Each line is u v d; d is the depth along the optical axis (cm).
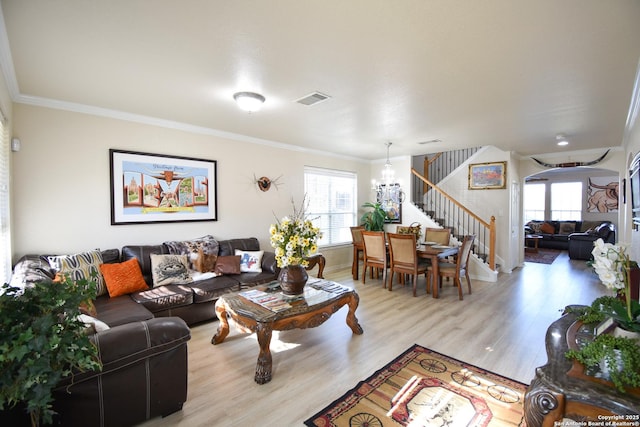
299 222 289
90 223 331
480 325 333
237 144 458
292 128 418
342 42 196
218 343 287
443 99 299
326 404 201
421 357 261
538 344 286
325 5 158
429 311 377
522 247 670
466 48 203
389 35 188
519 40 192
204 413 192
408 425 182
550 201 1028
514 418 188
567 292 463
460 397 208
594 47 200
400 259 454
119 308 259
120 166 350
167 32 184
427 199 713
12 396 111
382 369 243
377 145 532
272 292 297
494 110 333
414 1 155
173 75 246
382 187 673
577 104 312
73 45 199
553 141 493
